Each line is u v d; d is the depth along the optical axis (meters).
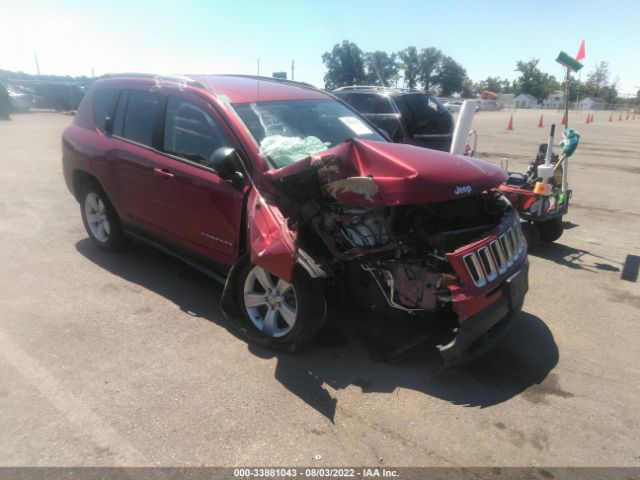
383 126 9.06
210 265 4.05
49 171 9.96
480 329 3.02
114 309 4.13
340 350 3.56
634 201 8.49
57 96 29.33
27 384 3.12
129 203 4.70
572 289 4.75
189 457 2.55
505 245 3.30
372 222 3.23
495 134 21.45
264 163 3.49
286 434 2.73
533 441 2.71
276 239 3.13
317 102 4.58
